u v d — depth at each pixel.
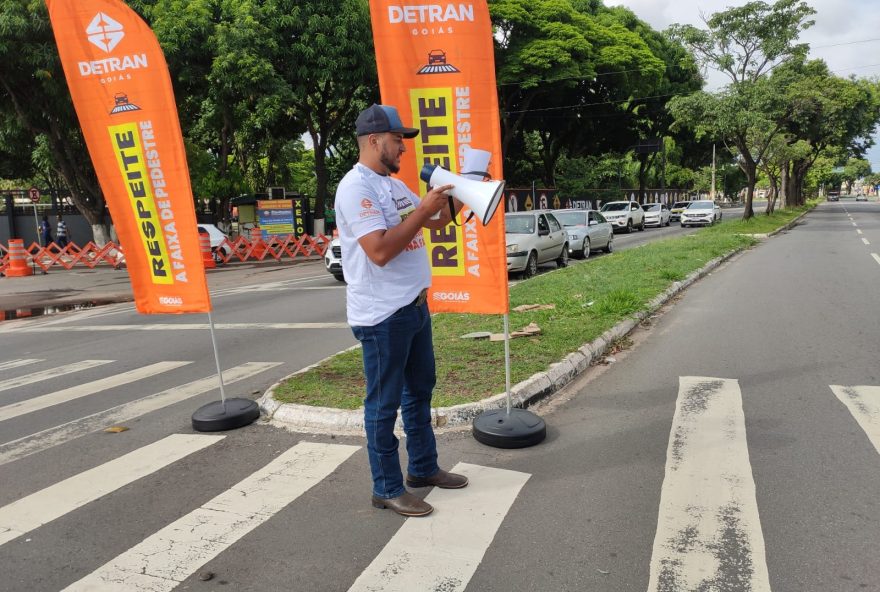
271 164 36.75
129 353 7.84
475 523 3.16
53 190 28.52
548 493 3.47
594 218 19.83
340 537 3.08
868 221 33.66
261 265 21.73
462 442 4.27
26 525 3.32
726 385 5.36
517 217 14.83
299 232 26.36
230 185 27.27
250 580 2.73
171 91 4.72
